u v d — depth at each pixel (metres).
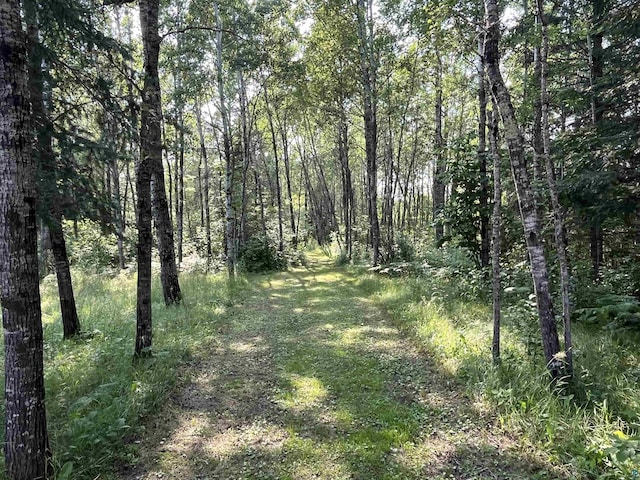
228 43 16.64
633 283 7.77
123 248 21.08
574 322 7.11
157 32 6.80
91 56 6.00
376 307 10.01
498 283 5.37
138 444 3.99
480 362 5.40
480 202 10.04
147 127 5.98
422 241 18.98
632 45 7.80
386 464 3.61
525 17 6.27
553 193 4.87
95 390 4.80
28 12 5.03
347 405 4.76
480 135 9.89
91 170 5.98
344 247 25.23
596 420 3.81
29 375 3.10
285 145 28.09
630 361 5.34
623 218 7.04
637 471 2.98
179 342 6.96
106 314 9.26
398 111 16.78
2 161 2.91
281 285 14.59
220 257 20.61
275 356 6.61
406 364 5.99
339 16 14.36
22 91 2.97
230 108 19.34
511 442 3.82
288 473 3.52
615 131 7.19
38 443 3.15
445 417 4.39
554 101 8.53
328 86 16.98
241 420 4.48
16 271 3.02
